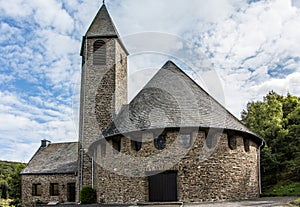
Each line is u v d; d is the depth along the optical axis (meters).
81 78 31.06
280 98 45.38
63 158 38.62
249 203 18.38
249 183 22.84
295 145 34.22
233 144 22.22
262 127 38.88
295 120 37.94
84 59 30.14
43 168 37.19
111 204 21.16
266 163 34.06
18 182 42.84
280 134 36.50
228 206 16.92
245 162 22.69
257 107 42.34
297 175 33.06
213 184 20.64
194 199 20.14
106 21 29.80
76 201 31.47
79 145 29.34
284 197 23.05
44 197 35.62
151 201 20.69
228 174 21.31
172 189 20.58
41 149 41.44
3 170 64.38
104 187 22.77
